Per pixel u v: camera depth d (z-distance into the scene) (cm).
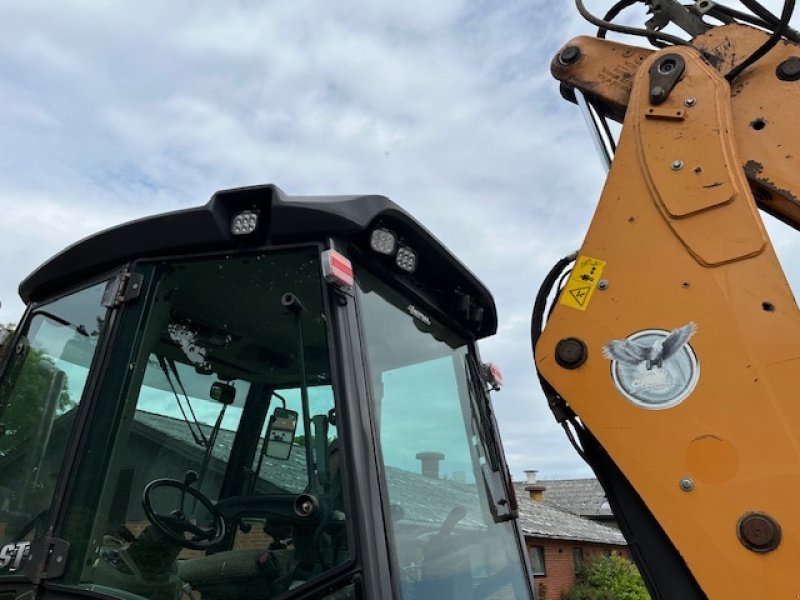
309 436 192
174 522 212
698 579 163
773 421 166
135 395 214
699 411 173
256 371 217
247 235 211
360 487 179
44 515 210
